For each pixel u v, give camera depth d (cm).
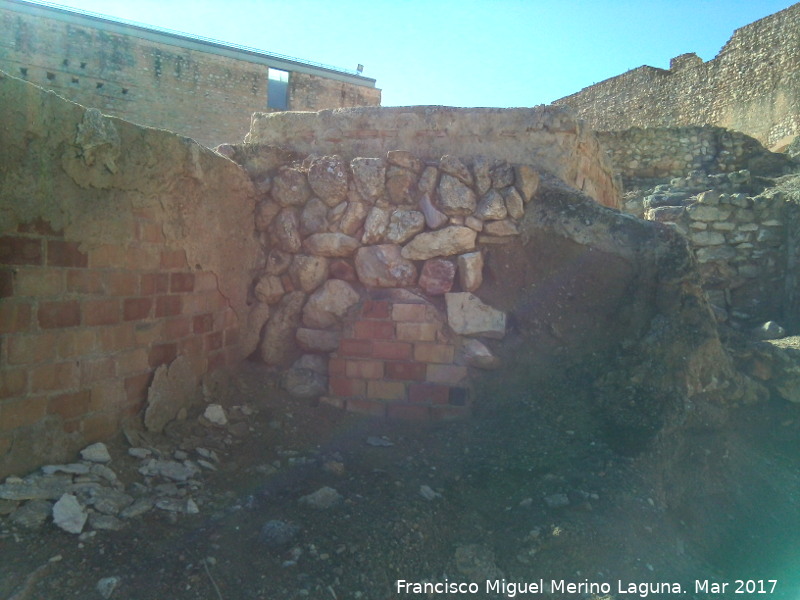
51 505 260
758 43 1695
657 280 414
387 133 508
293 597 239
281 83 2228
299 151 514
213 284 418
